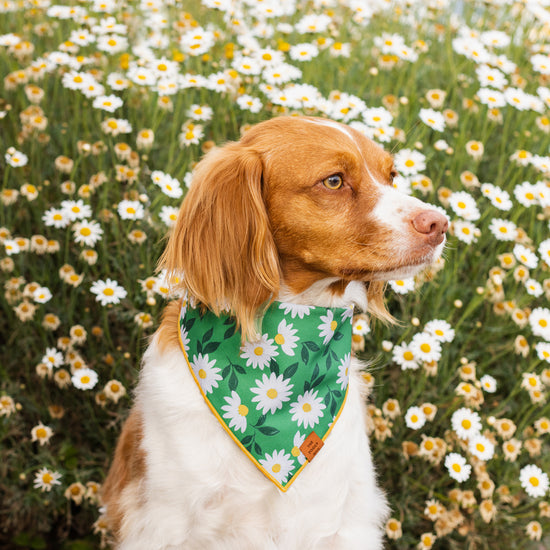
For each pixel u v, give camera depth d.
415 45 4.84
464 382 3.65
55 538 3.94
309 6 5.16
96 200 4.16
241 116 4.50
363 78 4.86
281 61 4.28
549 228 4.19
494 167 4.50
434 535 3.78
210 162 2.71
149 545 2.75
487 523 3.70
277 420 2.77
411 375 3.70
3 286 3.89
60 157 3.85
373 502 3.01
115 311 3.77
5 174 3.78
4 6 4.65
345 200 2.56
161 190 3.92
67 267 3.71
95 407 3.96
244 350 2.75
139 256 3.91
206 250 2.62
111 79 4.08
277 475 2.74
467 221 3.84
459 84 4.86
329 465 2.84
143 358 3.01
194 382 2.75
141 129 4.23
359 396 3.09
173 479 2.70
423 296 3.91
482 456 3.35
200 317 2.78
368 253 2.53
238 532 2.78
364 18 5.02
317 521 2.84
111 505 3.08
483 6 5.34
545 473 3.46
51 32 4.82
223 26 5.12
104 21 4.36
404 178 3.88
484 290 3.76
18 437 3.88
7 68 4.59
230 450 2.73
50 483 3.53
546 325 3.54
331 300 2.83
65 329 3.93
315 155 2.56
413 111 4.46
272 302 2.74
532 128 4.63
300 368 2.77
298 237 2.61
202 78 4.08
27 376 3.90
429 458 3.53
